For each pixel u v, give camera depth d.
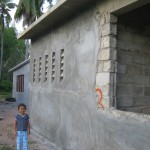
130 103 3.10
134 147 2.39
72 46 3.70
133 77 3.15
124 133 2.53
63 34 4.01
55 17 3.89
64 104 3.89
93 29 3.18
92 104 3.12
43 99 4.77
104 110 2.88
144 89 3.24
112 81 2.88
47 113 4.55
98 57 3.04
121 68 3.06
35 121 5.14
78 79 3.48
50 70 4.50
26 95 10.42
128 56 3.12
